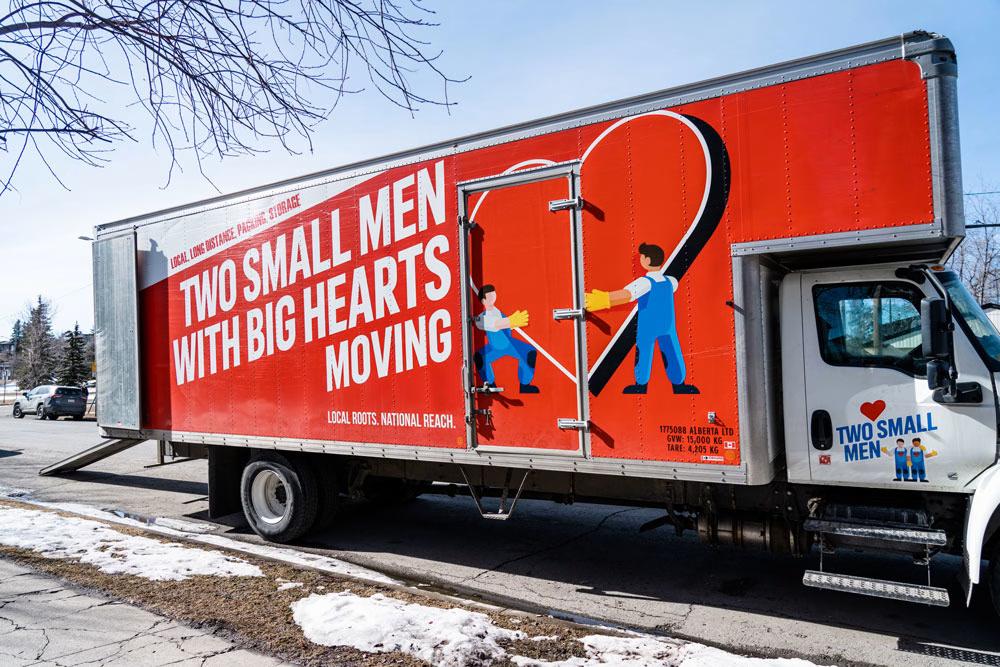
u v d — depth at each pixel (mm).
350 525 7922
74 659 4012
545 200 5383
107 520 7809
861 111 4348
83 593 5113
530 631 4414
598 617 5031
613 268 5098
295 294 6832
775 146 4582
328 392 6586
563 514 8414
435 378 5910
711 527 5309
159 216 8109
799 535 5074
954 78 4172
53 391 28812
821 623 4883
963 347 4508
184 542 6688
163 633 4379
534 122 5461
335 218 6547
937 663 4207
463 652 4012
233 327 7328
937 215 4133
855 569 5977
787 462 4922
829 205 4414
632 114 5051
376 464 6961
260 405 7102
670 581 5855
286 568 5781
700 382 4773
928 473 4539
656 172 4957
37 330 57125
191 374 7738
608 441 5098
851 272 4828
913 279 4660
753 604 5273
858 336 4793
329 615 4613
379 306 6242
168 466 12766
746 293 4652
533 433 5418
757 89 4645
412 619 4559
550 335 5344
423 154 5988
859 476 4730
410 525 7918
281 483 7180
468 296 5727
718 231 4742
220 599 4973
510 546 7004
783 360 4969
